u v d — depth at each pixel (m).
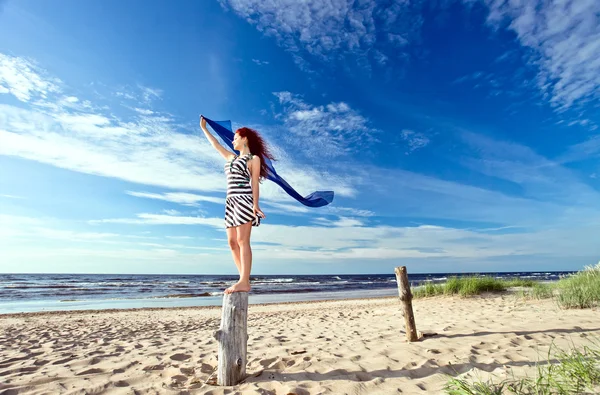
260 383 3.17
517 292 10.81
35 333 7.52
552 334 4.47
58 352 5.13
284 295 24.66
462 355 3.72
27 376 3.66
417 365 3.52
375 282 47.50
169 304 18.61
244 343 3.32
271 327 7.72
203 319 11.05
